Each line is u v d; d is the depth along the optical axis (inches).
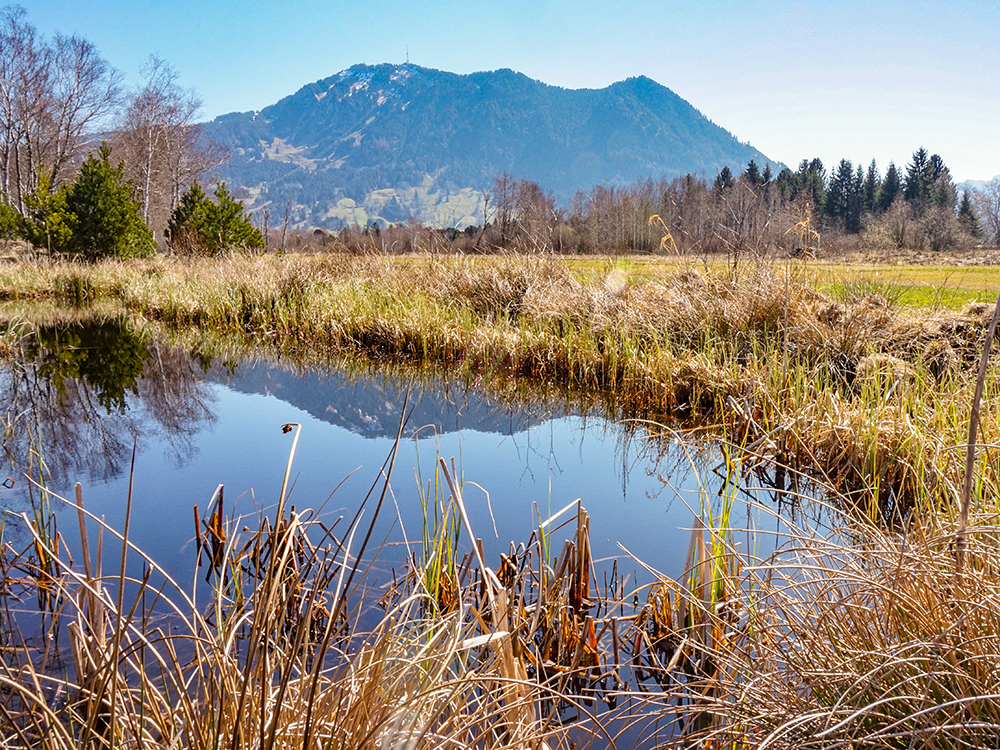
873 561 84.7
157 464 201.6
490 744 74.7
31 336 460.1
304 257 576.4
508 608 88.2
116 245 825.5
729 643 88.2
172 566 128.8
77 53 1355.8
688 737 75.0
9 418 256.2
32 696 55.0
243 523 150.5
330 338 412.8
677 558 134.5
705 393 239.5
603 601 117.2
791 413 196.9
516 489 178.5
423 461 204.1
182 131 1628.9
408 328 374.3
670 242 343.0
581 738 86.4
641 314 300.8
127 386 317.1
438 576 114.0
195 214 874.1
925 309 262.4
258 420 256.8
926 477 136.5
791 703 71.1
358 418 259.9
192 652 94.7
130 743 59.7
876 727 64.4
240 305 487.2
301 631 57.0
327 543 139.5
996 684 60.0
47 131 1434.5
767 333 257.9
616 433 232.5
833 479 172.1
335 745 56.7
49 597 116.0
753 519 150.9
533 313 344.8
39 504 164.9
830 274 303.3
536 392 289.9
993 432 137.2
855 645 74.4
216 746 54.6
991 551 76.4
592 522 154.9
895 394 191.9
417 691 64.2
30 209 873.5
